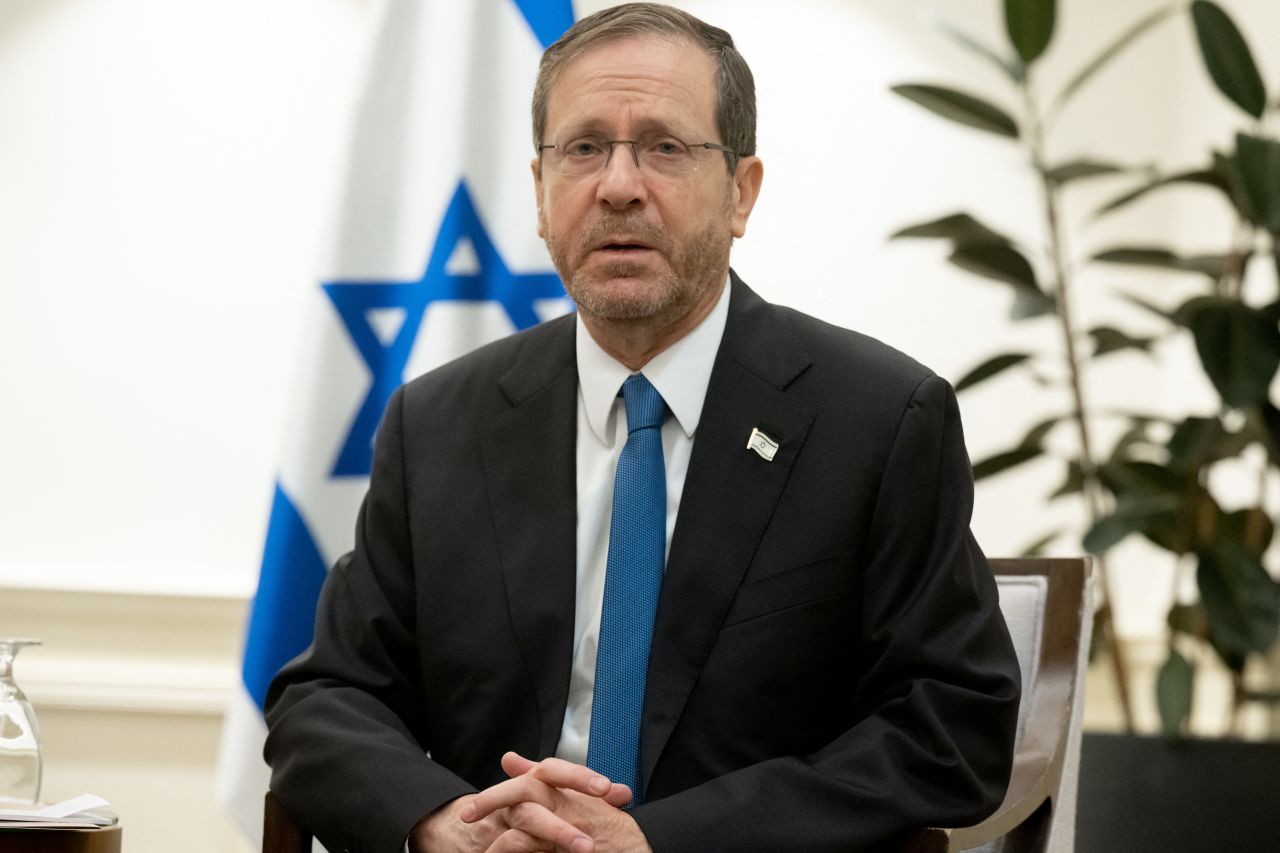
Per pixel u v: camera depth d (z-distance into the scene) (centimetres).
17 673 896
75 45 948
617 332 504
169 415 941
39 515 927
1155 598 1040
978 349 1014
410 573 527
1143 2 1053
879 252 1006
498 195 781
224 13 959
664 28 509
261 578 743
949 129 1017
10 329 934
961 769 436
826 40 1011
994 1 1028
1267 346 842
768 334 520
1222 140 1048
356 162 776
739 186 532
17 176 940
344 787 463
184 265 948
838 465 487
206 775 914
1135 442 918
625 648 479
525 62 788
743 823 429
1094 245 1044
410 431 544
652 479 496
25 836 423
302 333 767
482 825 438
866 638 476
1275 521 913
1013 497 1023
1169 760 862
